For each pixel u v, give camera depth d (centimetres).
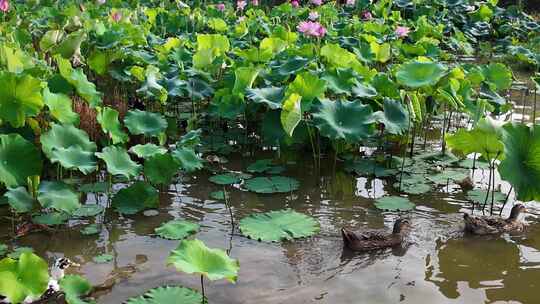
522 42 1586
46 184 502
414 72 685
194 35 1116
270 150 721
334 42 1055
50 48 787
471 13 1712
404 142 712
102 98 773
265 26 1172
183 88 721
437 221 532
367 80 742
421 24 1369
